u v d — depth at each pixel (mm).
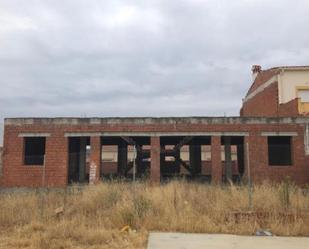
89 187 19344
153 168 28234
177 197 16219
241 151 35031
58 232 12336
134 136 29203
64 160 28578
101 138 30438
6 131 29109
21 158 28766
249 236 12430
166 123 28734
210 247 10766
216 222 13906
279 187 18375
